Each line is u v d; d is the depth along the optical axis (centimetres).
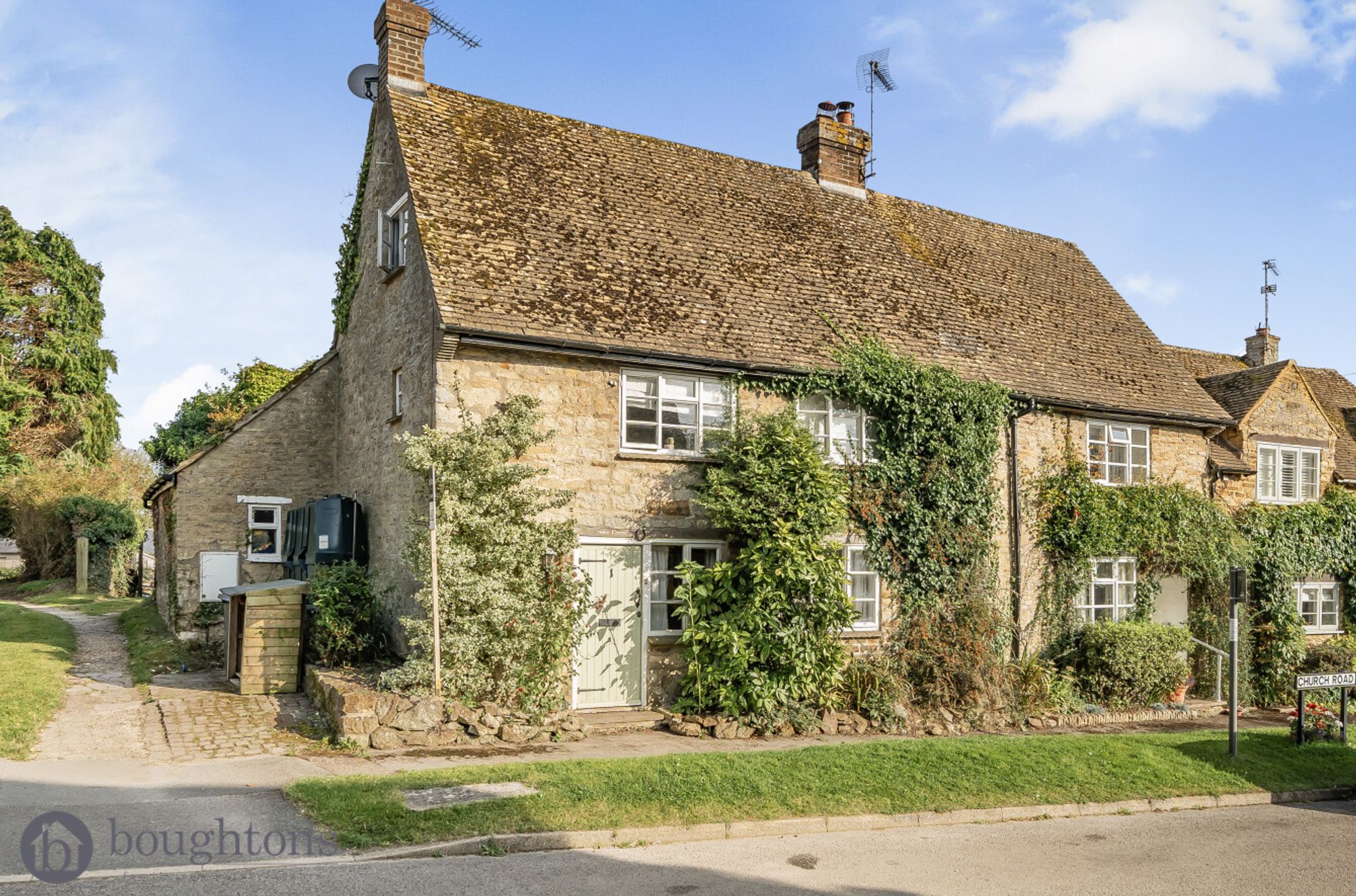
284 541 1958
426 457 1220
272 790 912
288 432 1977
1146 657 1747
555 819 855
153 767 987
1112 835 1005
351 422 1862
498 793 912
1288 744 1445
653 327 1496
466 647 1188
